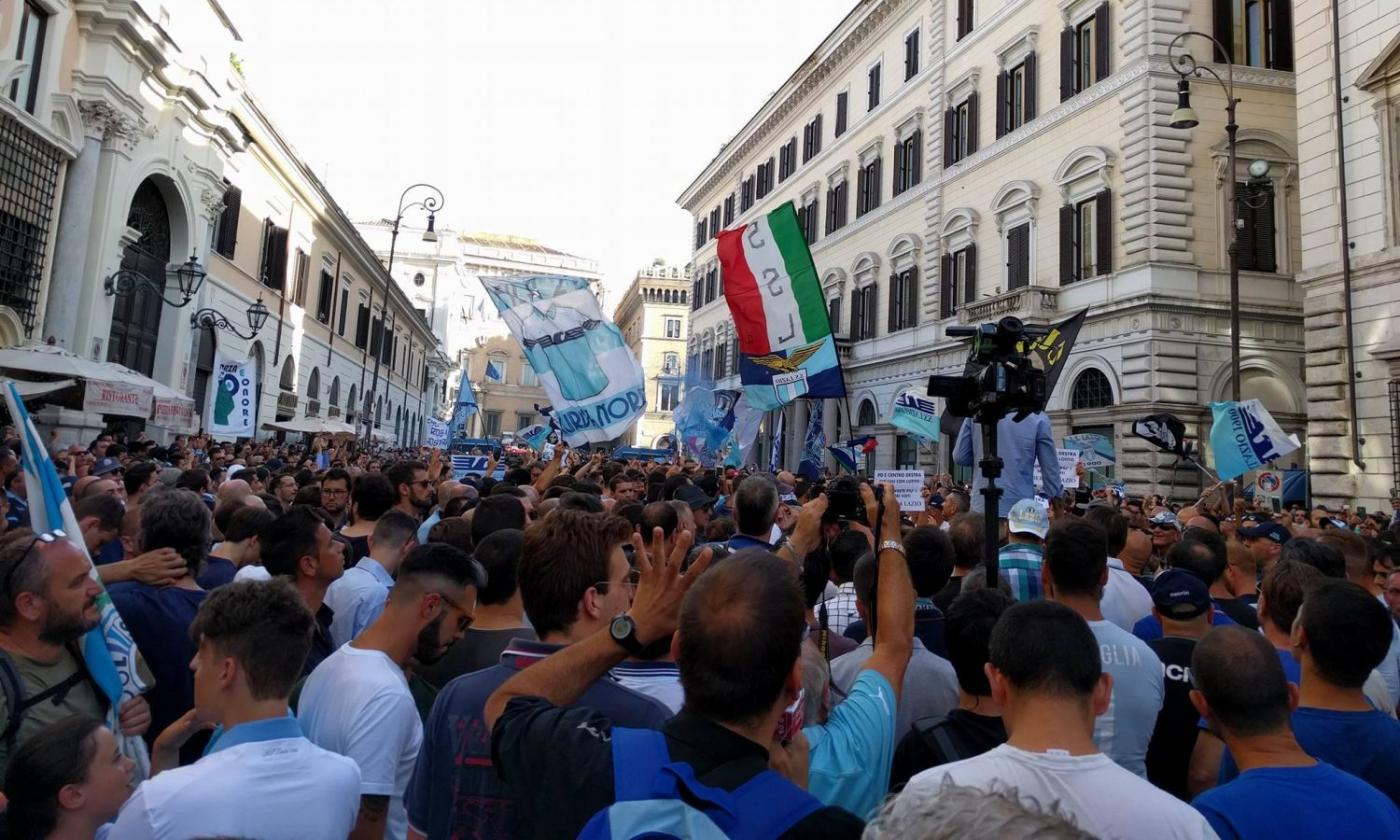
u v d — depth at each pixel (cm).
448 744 271
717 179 5338
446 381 7612
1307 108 1889
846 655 385
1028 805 137
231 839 210
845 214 3791
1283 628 393
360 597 482
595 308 1050
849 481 355
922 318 3177
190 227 2222
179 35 2045
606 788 191
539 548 286
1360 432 1742
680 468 1475
